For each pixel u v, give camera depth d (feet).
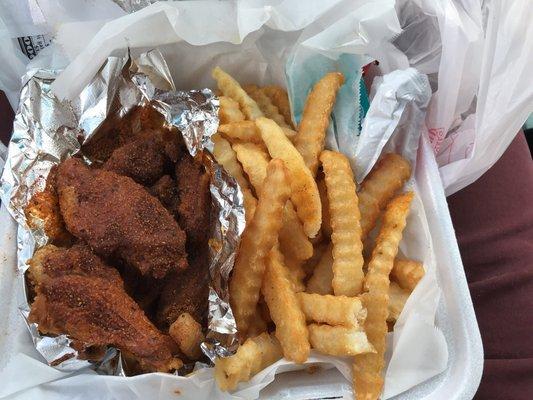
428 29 0.88
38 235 0.73
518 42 0.78
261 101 0.91
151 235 0.70
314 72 0.89
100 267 0.70
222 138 0.83
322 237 0.82
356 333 0.68
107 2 0.84
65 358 0.67
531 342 0.89
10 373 0.68
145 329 0.66
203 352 0.68
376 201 0.81
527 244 0.95
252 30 0.83
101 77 0.82
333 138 0.86
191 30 0.82
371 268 0.73
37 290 0.67
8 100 0.94
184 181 0.77
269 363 0.71
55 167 0.78
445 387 0.71
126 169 0.78
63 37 0.83
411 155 0.85
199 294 0.73
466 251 0.95
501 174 1.01
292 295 0.71
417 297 0.72
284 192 0.71
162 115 0.82
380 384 0.69
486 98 0.82
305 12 0.82
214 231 0.71
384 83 0.82
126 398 0.69
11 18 0.84
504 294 0.92
